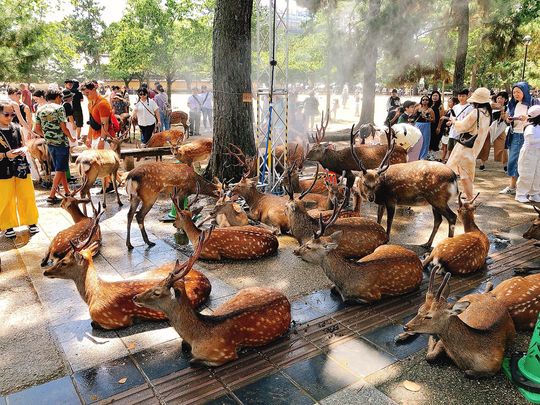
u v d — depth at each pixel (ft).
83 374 9.97
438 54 47.62
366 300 13.07
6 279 14.80
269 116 23.82
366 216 21.97
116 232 19.51
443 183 16.48
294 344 11.11
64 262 11.75
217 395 9.30
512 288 11.76
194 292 12.64
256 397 9.24
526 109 24.61
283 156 26.27
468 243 14.90
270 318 10.85
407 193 17.37
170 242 18.29
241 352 10.75
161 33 71.31
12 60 44.04
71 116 30.40
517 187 23.77
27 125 28.84
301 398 9.22
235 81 25.94
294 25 63.00
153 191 17.88
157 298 9.53
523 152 22.94
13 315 12.53
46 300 13.39
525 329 11.57
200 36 70.74
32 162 27.91
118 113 46.29
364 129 31.32
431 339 10.61
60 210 22.61
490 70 80.69
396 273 13.23
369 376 9.91
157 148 28.73
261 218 20.30
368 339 11.33
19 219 18.58
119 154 26.91
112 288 11.82
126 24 74.64
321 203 21.58
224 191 19.62
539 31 58.54
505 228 19.71
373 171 17.58
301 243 16.37
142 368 10.18
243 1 25.02
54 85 35.45
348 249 16.17
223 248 16.26
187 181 18.86
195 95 50.14
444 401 9.15
